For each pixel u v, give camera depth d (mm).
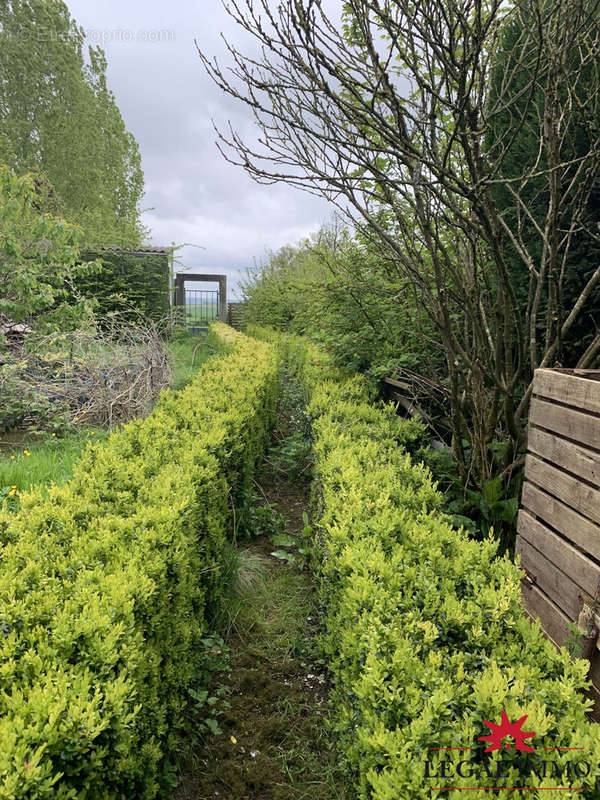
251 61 2898
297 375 9508
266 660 3076
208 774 2352
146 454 3469
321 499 3340
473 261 3449
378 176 3006
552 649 1664
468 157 2857
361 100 2725
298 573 3975
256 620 3406
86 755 1438
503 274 3277
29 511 2557
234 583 3648
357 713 1738
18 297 8031
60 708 1347
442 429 5148
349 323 5844
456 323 4328
